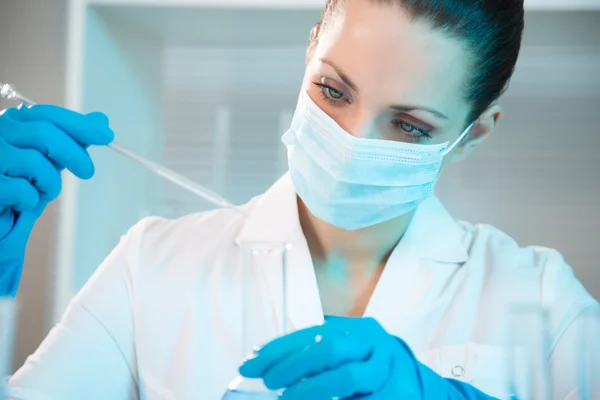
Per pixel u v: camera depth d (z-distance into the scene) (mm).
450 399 1055
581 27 3146
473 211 3600
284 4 2951
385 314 1442
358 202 1387
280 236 1500
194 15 3113
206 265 1518
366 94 1269
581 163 3549
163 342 1460
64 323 1455
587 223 3555
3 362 805
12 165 1199
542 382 1136
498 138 3582
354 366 958
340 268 1510
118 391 1466
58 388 1354
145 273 1514
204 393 1415
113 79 3240
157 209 3592
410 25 1223
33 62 3184
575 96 3523
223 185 3723
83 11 3031
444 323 1459
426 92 1264
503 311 1359
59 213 3010
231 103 3717
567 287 1484
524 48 3482
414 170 1375
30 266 3047
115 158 3250
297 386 943
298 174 1414
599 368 1321
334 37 1269
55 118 1242
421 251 1511
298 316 1399
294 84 3686
